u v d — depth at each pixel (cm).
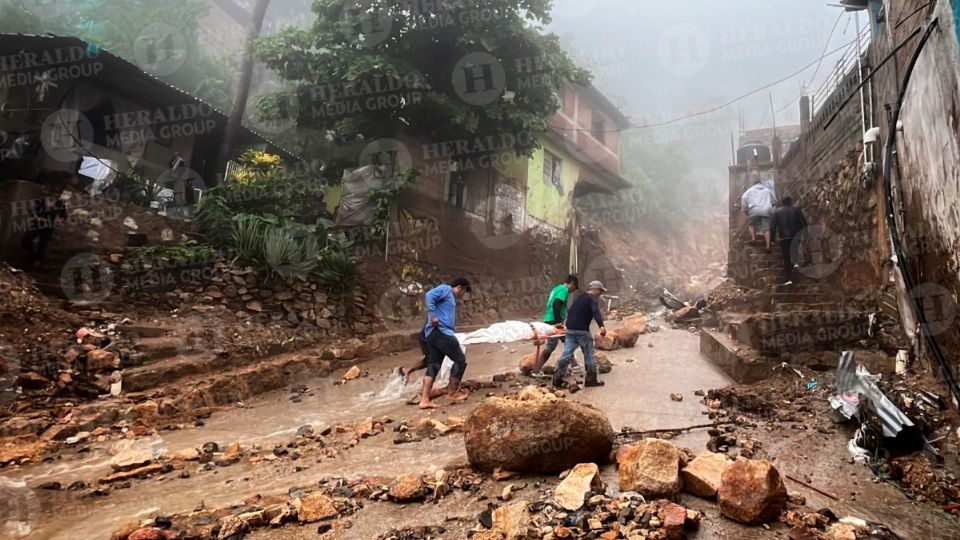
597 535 323
